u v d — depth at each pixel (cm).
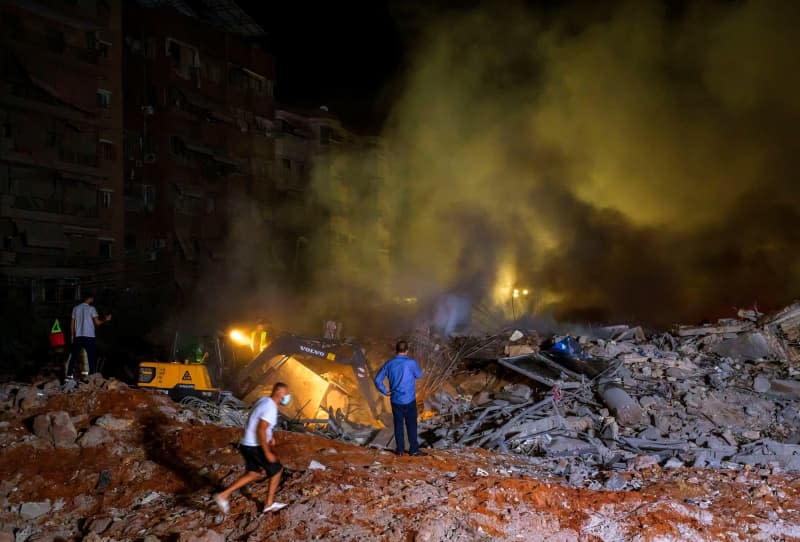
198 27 4753
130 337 3256
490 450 1309
